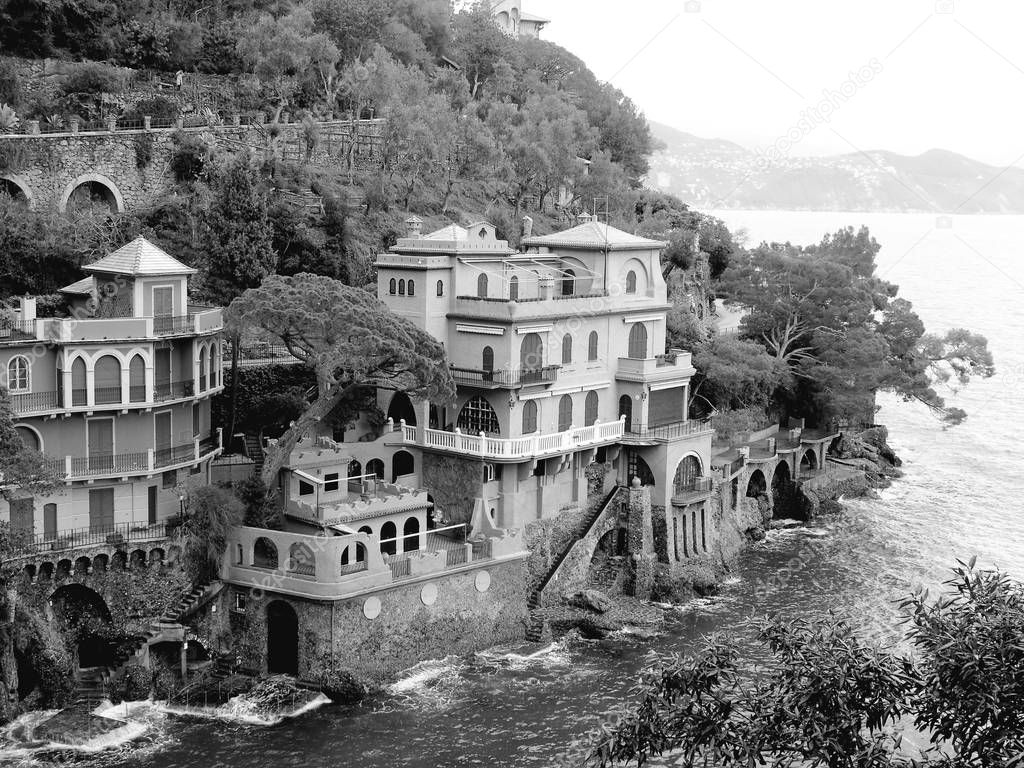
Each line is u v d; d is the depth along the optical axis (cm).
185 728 6669
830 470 11988
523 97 16125
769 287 12081
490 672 7575
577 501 9062
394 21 14850
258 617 7338
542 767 6300
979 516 11344
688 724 4194
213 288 9162
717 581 9231
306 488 7881
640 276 9619
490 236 9200
